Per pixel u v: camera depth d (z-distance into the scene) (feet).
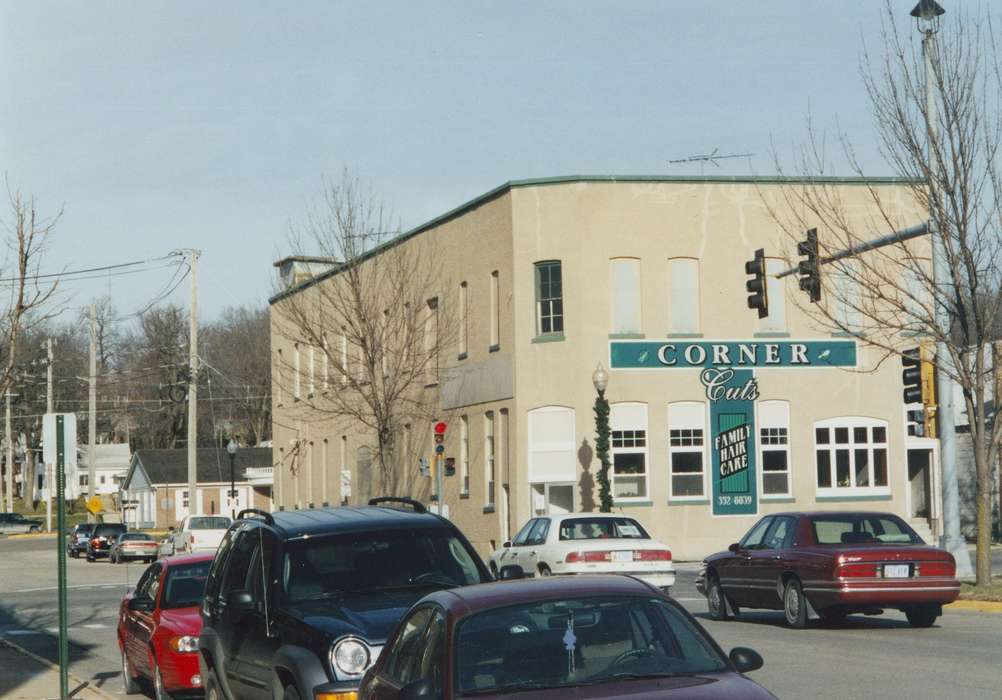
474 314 149.69
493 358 144.77
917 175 85.92
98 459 415.03
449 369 156.15
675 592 99.66
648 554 83.05
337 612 33.86
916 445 147.54
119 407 380.78
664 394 139.23
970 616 75.77
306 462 206.49
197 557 53.57
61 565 51.31
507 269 141.90
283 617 34.76
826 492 141.18
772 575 69.72
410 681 25.75
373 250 164.96
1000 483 150.00
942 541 92.99
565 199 139.54
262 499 333.21
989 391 148.66
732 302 140.97
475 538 148.56
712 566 75.82
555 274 139.74
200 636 41.78
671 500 138.31
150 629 50.93
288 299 187.11
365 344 155.74
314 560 36.52
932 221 84.12
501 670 23.91
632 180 140.26
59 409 354.54
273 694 34.12
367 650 31.81
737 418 140.15
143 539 197.98
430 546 37.70
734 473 139.33
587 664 24.13
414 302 161.89
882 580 65.10
